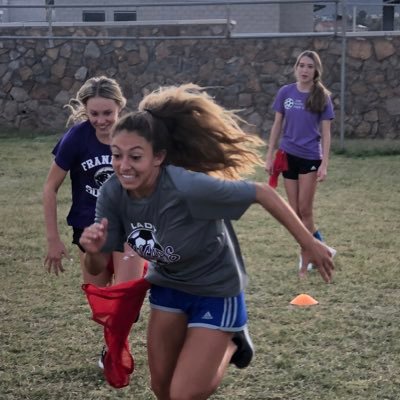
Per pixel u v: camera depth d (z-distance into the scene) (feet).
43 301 66.74
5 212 104.63
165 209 37.37
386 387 48.08
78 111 53.52
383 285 69.92
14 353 54.90
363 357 52.95
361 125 171.12
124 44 178.29
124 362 42.42
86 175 52.01
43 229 94.68
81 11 256.52
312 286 69.67
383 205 107.86
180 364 38.32
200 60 175.32
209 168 39.96
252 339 56.29
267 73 172.45
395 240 87.35
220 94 174.50
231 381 49.19
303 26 255.09
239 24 240.73
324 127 76.79
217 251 38.75
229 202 36.94
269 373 50.55
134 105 178.91
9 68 183.01
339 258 79.05
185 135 38.96
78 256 81.92
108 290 40.47
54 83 182.09
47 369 51.93
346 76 170.40
